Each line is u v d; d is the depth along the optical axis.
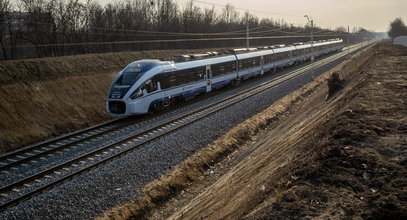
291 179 7.06
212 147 15.17
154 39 52.28
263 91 28.59
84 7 40.28
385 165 7.09
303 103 25.39
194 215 8.73
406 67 22.50
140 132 16.12
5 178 11.45
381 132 9.19
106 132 16.81
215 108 22.19
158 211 10.19
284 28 88.00
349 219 5.39
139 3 52.97
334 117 11.30
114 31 44.44
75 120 20.36
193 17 62.78
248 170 11.09
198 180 12.52
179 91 22.64
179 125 17.59
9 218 8.79
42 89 21.05
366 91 14.85
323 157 7.74
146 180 11.39
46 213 9.09
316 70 43.28
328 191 6.28
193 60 24.80
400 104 12.16
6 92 18.86
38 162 12.96
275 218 5.66
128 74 19.62
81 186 10.54
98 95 24.20
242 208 7.19
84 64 27.16
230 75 30.42
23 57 34.59
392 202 5.75
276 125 20.25
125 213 9.44
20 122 17.73
